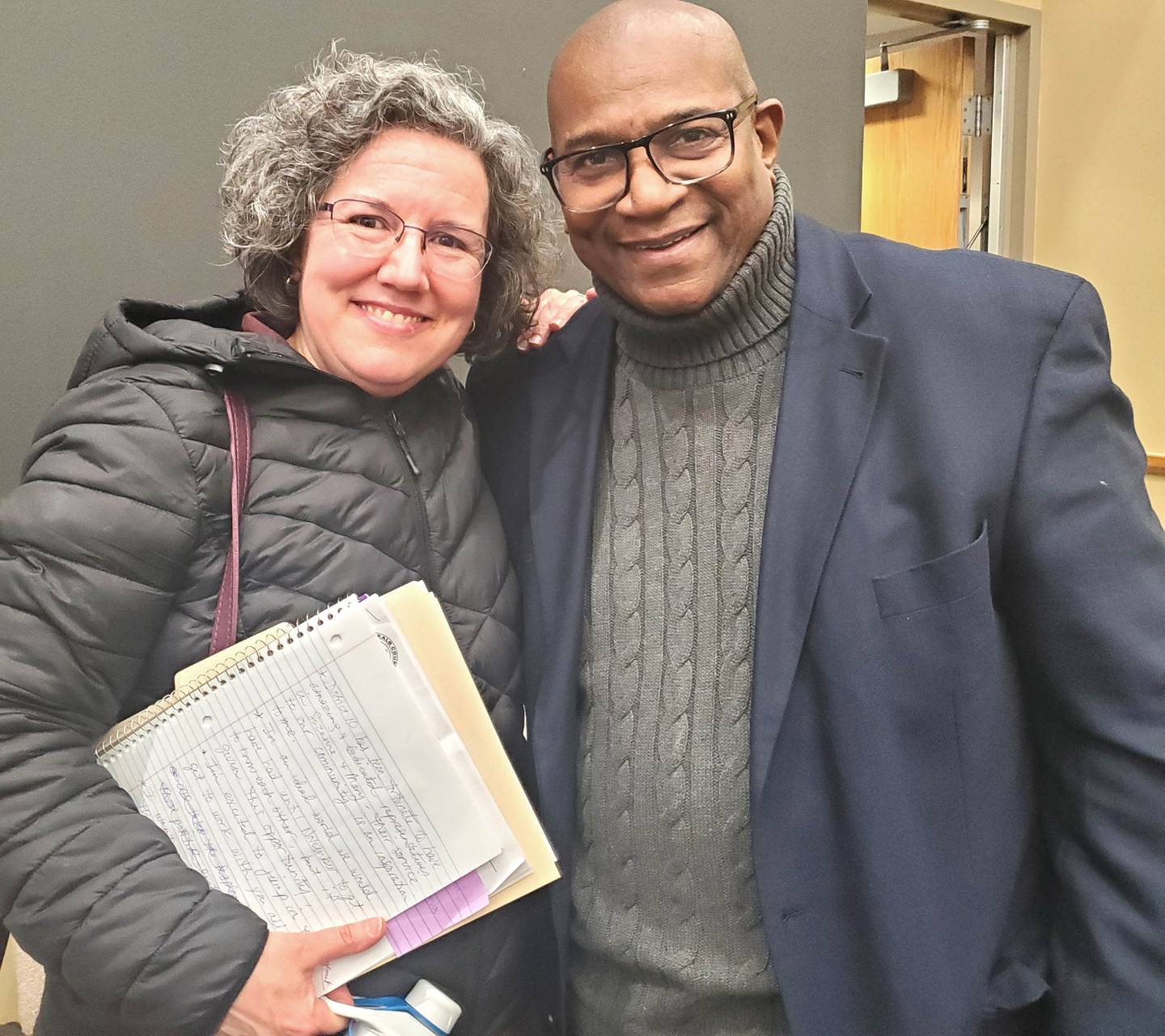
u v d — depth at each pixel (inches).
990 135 125.6
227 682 31.6
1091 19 116.8
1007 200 125.5
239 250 36.3
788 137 83.8
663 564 37.0
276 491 32.7
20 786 29.4
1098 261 119.0
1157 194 112.4
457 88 36.8
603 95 33.3
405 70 35.4
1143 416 116.3
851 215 89.3
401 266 33.6
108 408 31.3
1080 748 33.8
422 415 37.8
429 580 35.8
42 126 55.1
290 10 61.0
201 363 32.4
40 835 29.3
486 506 39.8
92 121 56.4
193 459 31.1
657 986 36.8
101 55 56.1
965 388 32.8
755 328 36.1
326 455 33.9
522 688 38.9
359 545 33.6
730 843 34.9
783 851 33.4
